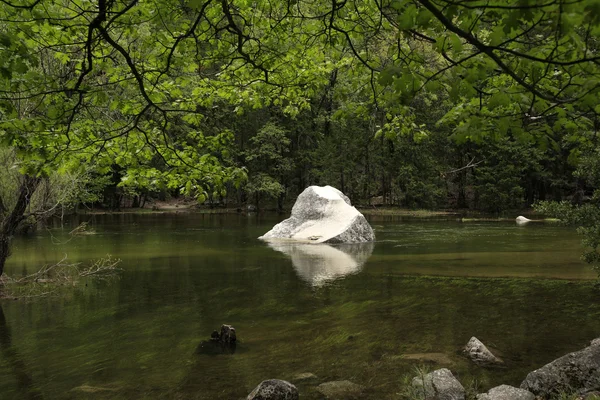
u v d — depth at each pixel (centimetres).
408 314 804
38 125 384
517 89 307
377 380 531
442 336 681
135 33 402
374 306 862
